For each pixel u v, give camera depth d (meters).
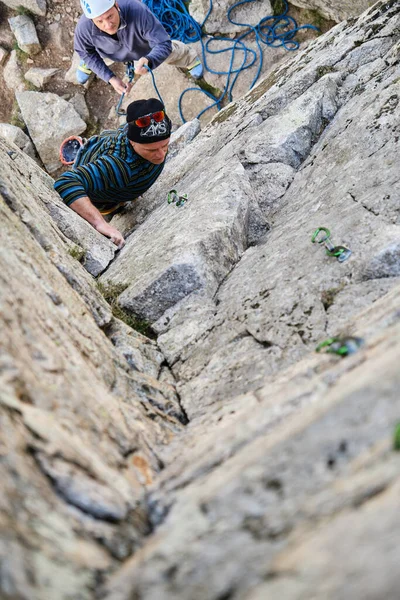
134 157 3.59
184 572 1.12
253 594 1.00
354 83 3.60
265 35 5.93
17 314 1.58
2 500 1.09
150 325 2.60
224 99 5.94
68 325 1.92
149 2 6.07
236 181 3.09
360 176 2.76
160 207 3.65
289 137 3.33
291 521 1.12
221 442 1.54
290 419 1.45
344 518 1.03
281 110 3.65
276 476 1.23
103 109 6.25
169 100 6.02
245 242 2.97
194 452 1.60
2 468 1.15
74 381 1.63
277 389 1.76
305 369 1.75
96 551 1.21
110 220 4.11
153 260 2.78
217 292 2.64
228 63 5.94
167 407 2.05
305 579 0.95
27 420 1.31
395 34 3.74
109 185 3.59
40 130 6.08
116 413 1.73
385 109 3.00
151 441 1.77
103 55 5.10
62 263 2.40
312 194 3.01
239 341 2.29
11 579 0.98
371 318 1.86
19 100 6.18
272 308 2.32
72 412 1.51
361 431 1.21
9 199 2.41
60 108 6.12
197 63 5.89
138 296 2.63
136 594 1.11
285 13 5.93
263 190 3.25
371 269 2.23
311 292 2.29
